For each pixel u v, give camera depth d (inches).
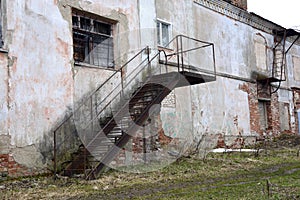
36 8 356.8
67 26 382.3
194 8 575.5
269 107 754.2
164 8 512.7
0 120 318.0
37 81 348.5
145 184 295.6
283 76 811.4
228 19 657.0
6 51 328.2
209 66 589.6
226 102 622.5
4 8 334.6
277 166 392.8
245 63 692.7
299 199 216.2
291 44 845.8
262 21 748.0
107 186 287.9
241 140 646.5
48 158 347.9
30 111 339.9
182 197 234.1
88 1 404.8
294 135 777.6
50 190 275.6
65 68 374.0
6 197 255.0
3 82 323.9
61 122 362.3
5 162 317.7
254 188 254.5
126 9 449.7
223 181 301.3
